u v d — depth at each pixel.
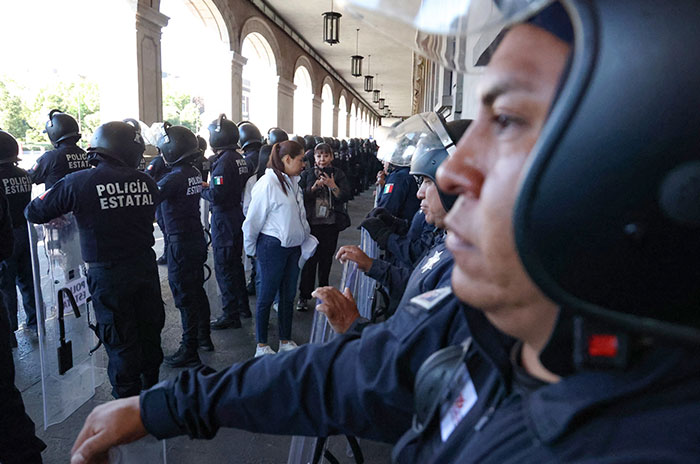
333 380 0.68
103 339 2.44
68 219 2.55
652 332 0.30
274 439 2.40
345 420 0.68
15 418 1.99
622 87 0.27
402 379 0.64
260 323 3.23
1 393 1.94
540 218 0.29
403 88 27.23
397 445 0.56
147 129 6.02
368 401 0.66
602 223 0.28
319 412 0.68
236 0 10.70
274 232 3.08
